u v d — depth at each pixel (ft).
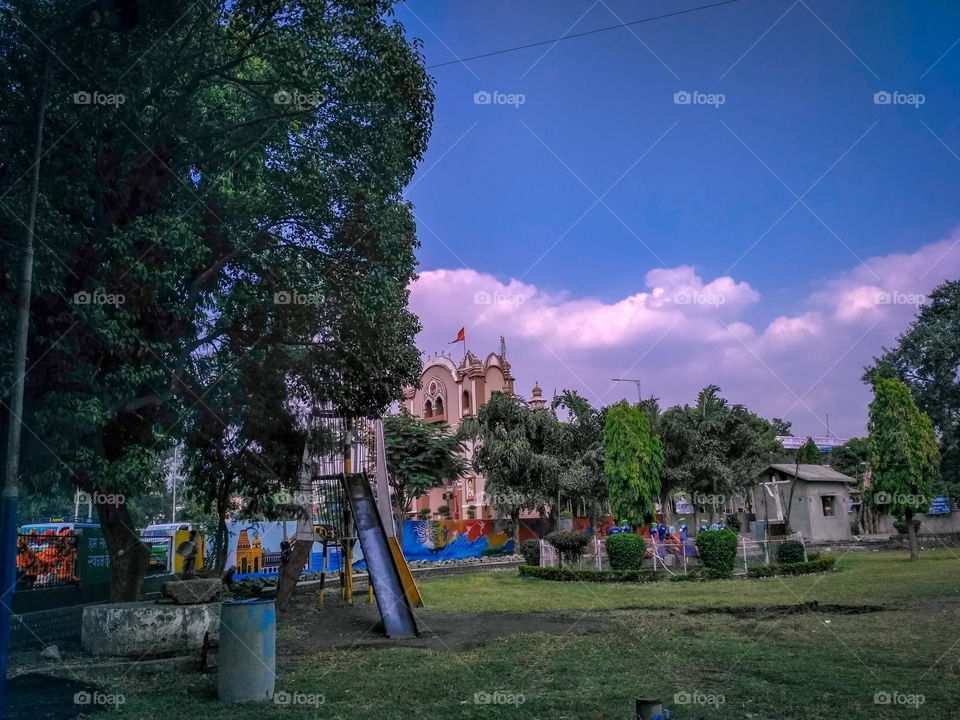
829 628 34.81
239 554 72.95
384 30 35.32
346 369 47.91
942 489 127.65
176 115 33.06
